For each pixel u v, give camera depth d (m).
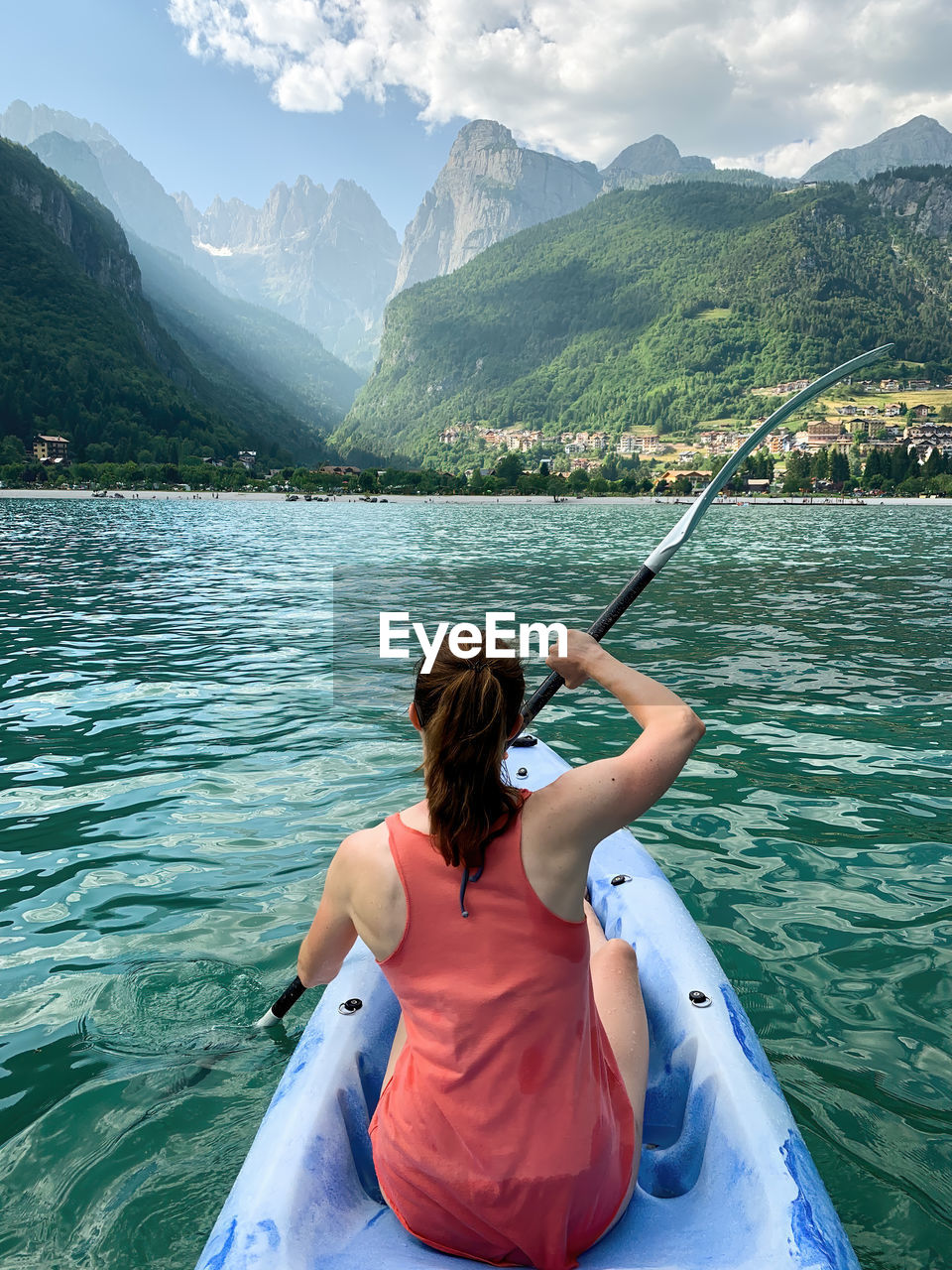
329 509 65.44
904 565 19.58
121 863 3.65
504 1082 1.28
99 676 7.23
